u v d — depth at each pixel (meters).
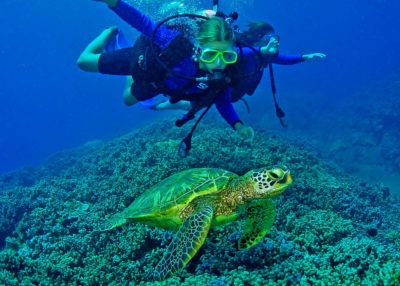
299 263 1.47
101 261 1.81
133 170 2.79
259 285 1.34
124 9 1.46
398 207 3.31
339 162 6.36
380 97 8.75
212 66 1.39
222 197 1.46
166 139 3.80
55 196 2.96
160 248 1.78
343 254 1.55
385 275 1.33
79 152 6.65
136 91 1.88
